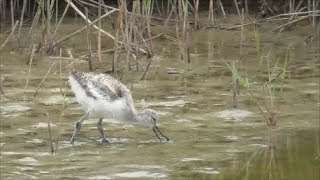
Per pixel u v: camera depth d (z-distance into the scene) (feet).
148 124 55.42
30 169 47.80
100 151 52.19
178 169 48.42
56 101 64.90
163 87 70.90
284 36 98.53
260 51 89.35
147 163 49.49
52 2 82.58
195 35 98.02
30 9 102.83
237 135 56.59
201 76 75.87
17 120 59.16
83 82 54.65
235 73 62.18
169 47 89.45
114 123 59.47
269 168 48.78
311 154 52.06
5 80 71.72
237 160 50.65
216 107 63.98
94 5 96.53
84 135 56.08
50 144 53.42
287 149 53.31
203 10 111.65
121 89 55.36
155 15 106.63
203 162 50.06
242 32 86.89
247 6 108.88
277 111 59.82
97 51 81.92
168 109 63.26
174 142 54.70
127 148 53.01
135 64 79.36
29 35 89.81
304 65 81.87
